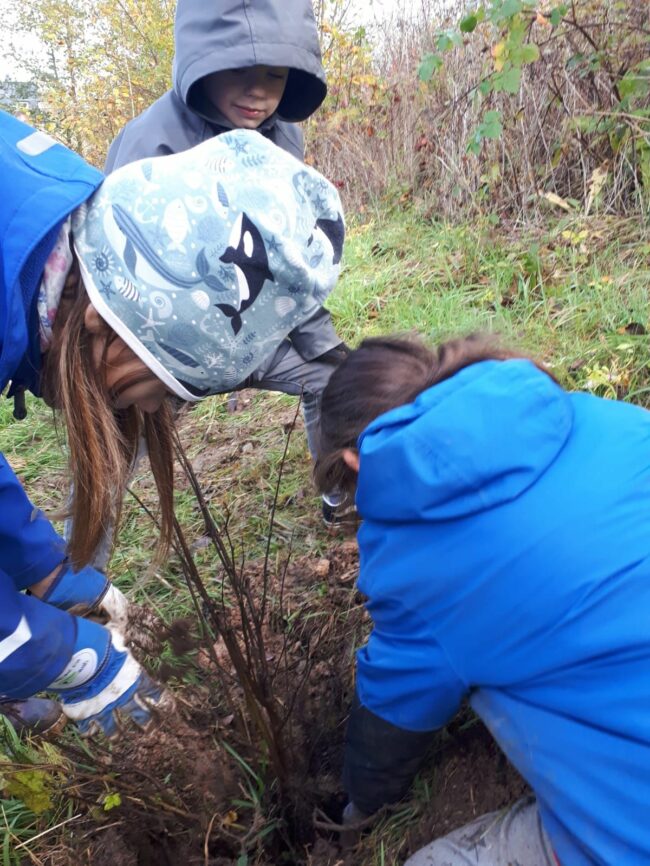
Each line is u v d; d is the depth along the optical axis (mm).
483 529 1031
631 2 3307
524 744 1050
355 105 4992
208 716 1598
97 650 1251
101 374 998
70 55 8953
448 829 1373
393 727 1260
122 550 2393
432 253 3680
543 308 2824
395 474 1069
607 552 991
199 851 1517
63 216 912
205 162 969
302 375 2043
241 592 1498
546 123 3643
